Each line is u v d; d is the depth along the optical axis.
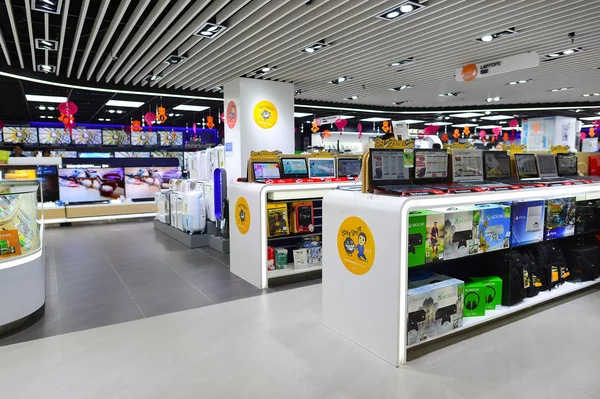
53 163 6.54
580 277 3.99
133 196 11.07
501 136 21.48
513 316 3.45
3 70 7.41
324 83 9.59
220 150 7.14
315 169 5.18
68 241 7.54
